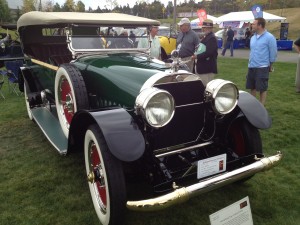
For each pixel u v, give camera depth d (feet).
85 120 8.75
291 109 19.60
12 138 15.39
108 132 7.39
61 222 8.87
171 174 8.45
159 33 56.24
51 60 14.46
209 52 18.49
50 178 11.29
